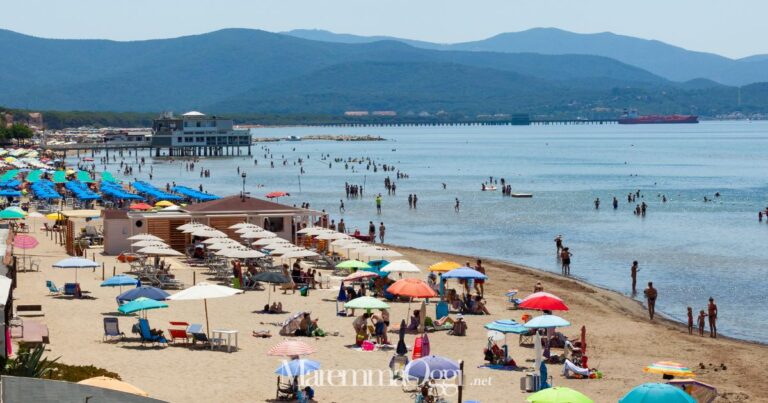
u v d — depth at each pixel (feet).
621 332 276.62
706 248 484.74
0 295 189.57
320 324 265.13
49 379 151.33
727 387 212.64
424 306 259.19
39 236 468.75
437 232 566.36
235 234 414.62
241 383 197.06
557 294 344.28
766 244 497.87
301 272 333.83
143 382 195.11
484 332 262.88
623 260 445.78
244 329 254.68
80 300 287.48
